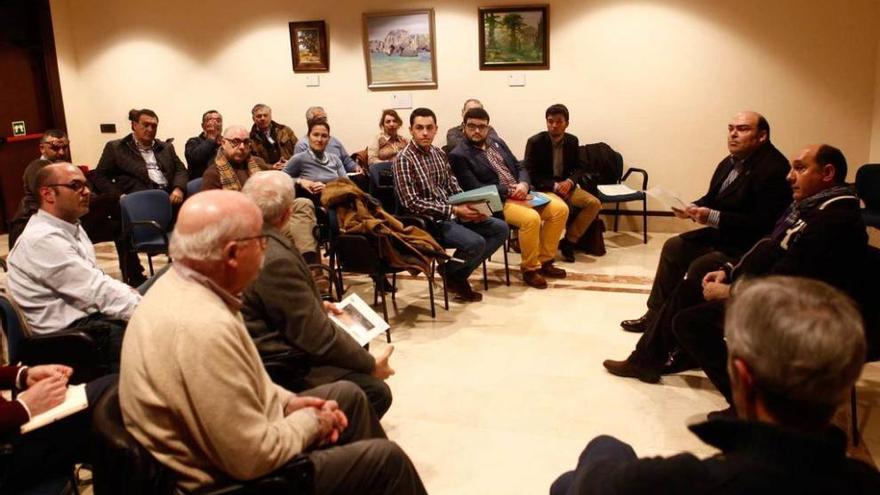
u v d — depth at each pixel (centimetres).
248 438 143
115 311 256
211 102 677
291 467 151
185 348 140
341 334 221
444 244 406
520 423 271
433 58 602
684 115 562
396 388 303
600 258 508
